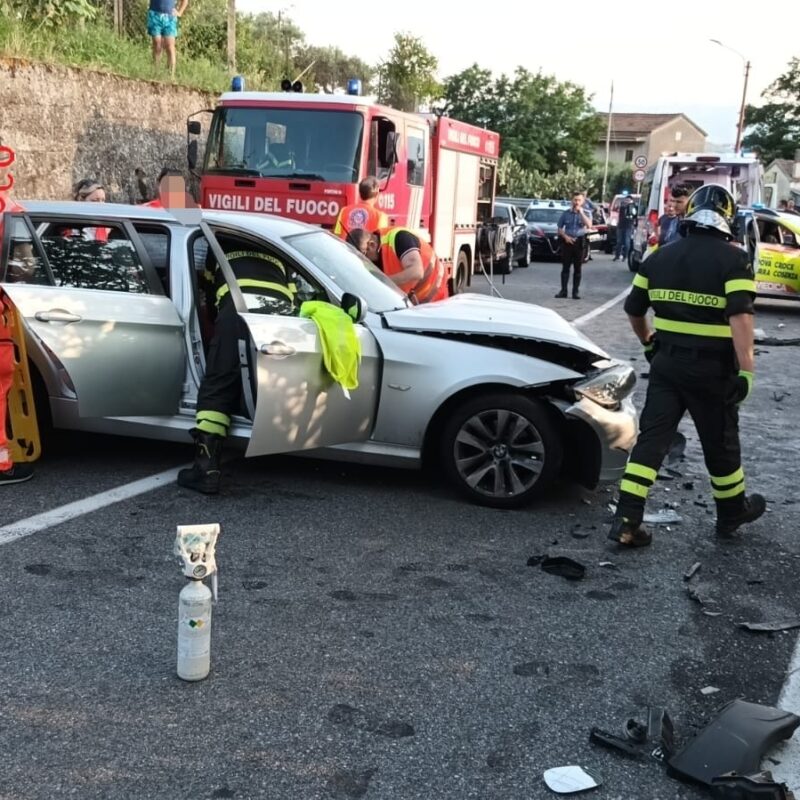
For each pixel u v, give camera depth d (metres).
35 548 4.55
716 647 3.88
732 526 5.12
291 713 3.24
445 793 2.85
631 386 5.56
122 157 14.54
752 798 2.74
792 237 16.20
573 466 5.59
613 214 35.94
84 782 2.82
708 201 4.75
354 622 3.94
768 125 77.06
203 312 5.73
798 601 4.38
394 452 5.51
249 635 3.79
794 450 7.20
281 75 24.67
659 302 4.82
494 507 5.46
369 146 10.30
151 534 4.79
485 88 63.88
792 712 3.38
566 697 3.43
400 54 39.66
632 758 3.06
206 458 5.37
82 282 5.57
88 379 5.41
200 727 3.13
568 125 63.97
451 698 3.38
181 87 15.96
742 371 4.61
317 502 5.41
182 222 5.64
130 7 18.42
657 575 4.61
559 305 16.05
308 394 5.17
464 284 15.15
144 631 3.77
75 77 13.49
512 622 4.02
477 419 5.40
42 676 3.40
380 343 5.42
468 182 14.57
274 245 5.66
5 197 5.45
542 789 2.89
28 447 5.54
